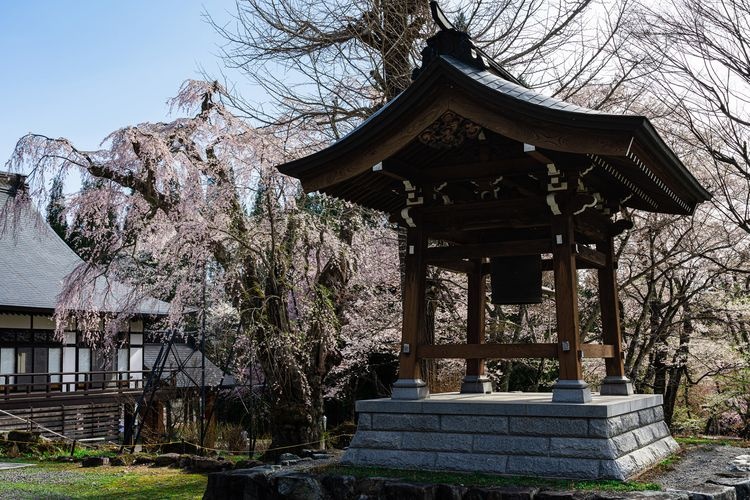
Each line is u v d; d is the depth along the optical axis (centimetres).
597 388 1438
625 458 600
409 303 701
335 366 1681
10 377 2241
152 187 1191
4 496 991
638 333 1356
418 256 713
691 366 1570
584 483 560
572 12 1216
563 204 655
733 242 1272
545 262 841
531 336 1423
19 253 2536
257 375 1700
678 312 1517
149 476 1202
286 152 1304
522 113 600
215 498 668
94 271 1408
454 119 653
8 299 2191
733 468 657
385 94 1216
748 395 1480
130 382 2530
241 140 1235
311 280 1375
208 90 1291
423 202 712
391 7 1198
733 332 1474
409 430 655
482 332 857
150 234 1288
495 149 696
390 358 1961
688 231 1221
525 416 610
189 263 1357
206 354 2830
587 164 638
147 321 2619
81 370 2464
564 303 636
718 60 968
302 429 1277
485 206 692
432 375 1222
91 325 1571
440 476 604
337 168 681
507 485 561
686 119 1095
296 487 623
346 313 1499
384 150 659
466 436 630
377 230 1483
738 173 1151
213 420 1870
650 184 719
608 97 1159
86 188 1239
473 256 698
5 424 2098
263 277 1314
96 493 1032
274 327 1243
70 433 2270
